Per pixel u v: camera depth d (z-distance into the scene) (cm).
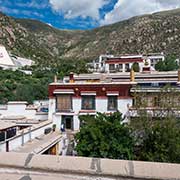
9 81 5116
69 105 2247
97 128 1428
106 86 2164
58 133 2106
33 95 4503
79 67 7569
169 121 1439
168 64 6322
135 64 5812
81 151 1385
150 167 243
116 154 1380
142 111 1641
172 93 1730
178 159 1334
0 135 1525
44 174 261
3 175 263
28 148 1595
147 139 1438
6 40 12962
